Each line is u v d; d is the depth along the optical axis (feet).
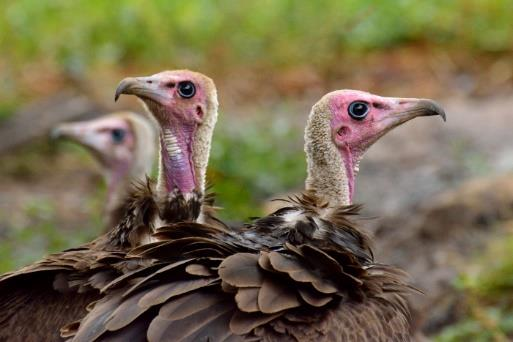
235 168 55.88
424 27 79.10
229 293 23.88
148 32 78.64
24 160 61.31
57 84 71.61
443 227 46.65
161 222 30.83
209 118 32.73
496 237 45.55
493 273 41.81
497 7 79.82
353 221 28.22
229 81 75.87
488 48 77.00
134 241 29.30
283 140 62.80
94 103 65.72
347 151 31.40
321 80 76.33
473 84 73.97
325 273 25.16
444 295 41.16
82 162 61.98
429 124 66.18
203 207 32.04
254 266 24.41
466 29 78.48
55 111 63.82
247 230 27.40
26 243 49.01
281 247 26.21
